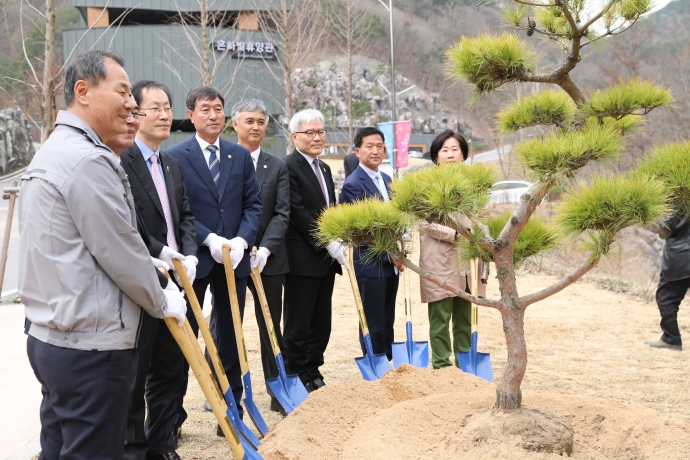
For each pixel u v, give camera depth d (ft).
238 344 11.69
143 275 7.68
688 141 10.12
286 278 15.01
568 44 10.93
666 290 19.67
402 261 11.01
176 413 11.75
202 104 12.88
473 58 10.46
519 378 10.30
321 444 10.59
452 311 15.87
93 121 7.93
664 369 17.46
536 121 11.22
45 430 7.78
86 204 7.27
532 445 9.37
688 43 79.30
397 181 10.18
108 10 80.02
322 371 17.34
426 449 10.25
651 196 8.91
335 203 15.87
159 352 11.09
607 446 10.23
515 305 10.32
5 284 30.63
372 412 11.93
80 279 7.34
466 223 11.80
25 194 7.54
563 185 9.59
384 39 227.61
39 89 23.40
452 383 13.07
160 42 78.48
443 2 238.89
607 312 25.34
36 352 7.48
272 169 14.53
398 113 211.61
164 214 11.51
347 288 30.91
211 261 12.47
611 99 10.52
